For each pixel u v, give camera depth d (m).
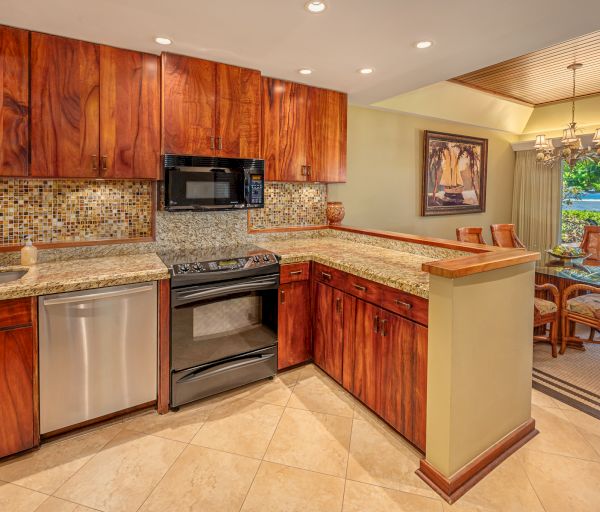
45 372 1.98
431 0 1.88
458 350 1.69
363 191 4.26
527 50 2.49
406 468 1.89
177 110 2.55
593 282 3.16
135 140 2.47
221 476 1.84
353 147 4.16
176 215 2.91
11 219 2.40
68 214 2.56
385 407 2.18
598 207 5.63
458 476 1.74
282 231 3.51
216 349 2.50
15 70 2.12
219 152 2.73
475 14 2.02
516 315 1.99
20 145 2.15
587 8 1.96
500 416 1.96
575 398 2.56
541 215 6.03
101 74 2.35
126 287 2.17
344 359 2.55
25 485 1.77
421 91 4.36
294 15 2.02
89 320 2.07
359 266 2.35
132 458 1.96
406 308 1.98
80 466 1.90
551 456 1.98
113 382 2.19
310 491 1.75
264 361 2.71
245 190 2.83
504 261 1.84
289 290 2.81
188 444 2.07
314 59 2.64
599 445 2.07
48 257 2.47
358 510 1.64
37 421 1.99
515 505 1.67
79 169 2.31
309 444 2.07
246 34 2.24
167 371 2.36
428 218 4.95
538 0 1.88
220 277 2.44
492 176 5.91
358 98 3.67
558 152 5.32
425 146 4.77
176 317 2.32
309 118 3.24
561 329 3.39
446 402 1.70
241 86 2.79
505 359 1.95
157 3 1.89
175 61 2.53
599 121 5.18
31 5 1.90
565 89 4.88
